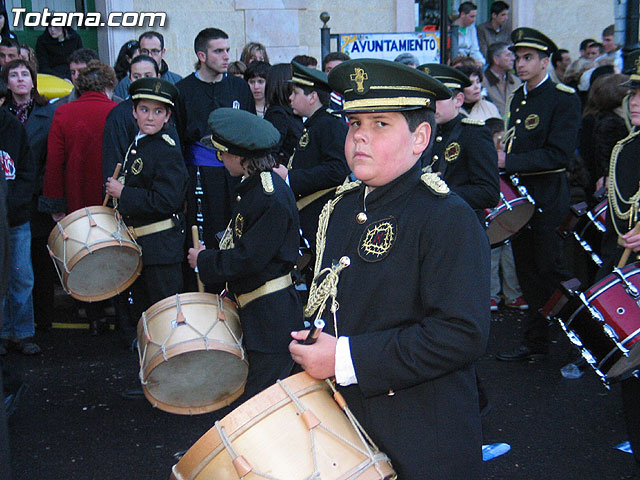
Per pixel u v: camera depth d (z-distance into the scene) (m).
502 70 7.33
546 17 9.36
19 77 5.39
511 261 5.78
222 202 5.50
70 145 5.11
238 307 3.31
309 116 4.65
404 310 1.82
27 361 4.92
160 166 4.16
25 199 4.62
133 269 4.20
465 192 3.94
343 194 2.03
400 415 1.84
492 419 4.01
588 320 3.16
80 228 4.01
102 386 4.52
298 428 1.75
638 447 3.29
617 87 5.09
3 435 2.25
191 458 1.78
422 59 6.93
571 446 3.72
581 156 5.75
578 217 4.12
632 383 3.26
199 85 5.51
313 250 4.62
